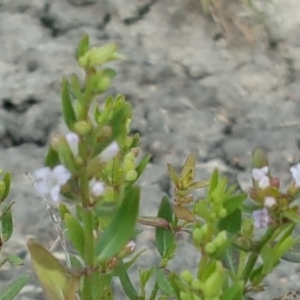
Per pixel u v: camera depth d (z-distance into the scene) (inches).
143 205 21.6
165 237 15.6
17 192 21.9
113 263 14.5
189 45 28.8
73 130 13.0
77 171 12.9
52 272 13.5
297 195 13.2
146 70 26.9
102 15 29.2
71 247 19.7
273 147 24.6
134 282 19.6
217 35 29.5
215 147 24.3
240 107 26.2
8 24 28.3
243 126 25.4
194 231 13.0
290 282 20.1
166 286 15.0
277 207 13.2
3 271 19.8
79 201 13.2
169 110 25.5
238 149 24.2
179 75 27.2
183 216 14.6
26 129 23.9
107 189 14.2
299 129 25.4
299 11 31.2
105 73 13.1
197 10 30.2
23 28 28.1
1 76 25.8
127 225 13.5
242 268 14.2
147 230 20.9
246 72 28.0
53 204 20.5
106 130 12.9
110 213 14.1
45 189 12.9
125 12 29.5
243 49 29.1
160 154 23.8
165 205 15.6
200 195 22.0
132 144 15.2
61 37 28.0
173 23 29.6
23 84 25.4
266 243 13.5
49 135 23.9
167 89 26.4
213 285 12.9
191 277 13.0
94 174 13.1
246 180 23.2
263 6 31.1
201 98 26.3
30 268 19.9
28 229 20.7
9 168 22.7
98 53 12.9
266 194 13.2
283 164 23.9
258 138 24.9
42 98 25.0
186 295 13.0
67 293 13.6
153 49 28.2
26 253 20.2
